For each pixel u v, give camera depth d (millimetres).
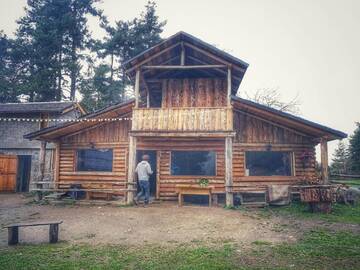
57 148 17734
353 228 9648
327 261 6426
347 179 29969
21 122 23391
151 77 17922
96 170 17578
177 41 15242
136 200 14852
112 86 33094
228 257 6746
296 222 10656
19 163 23016
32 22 37281
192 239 8492
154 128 14703
